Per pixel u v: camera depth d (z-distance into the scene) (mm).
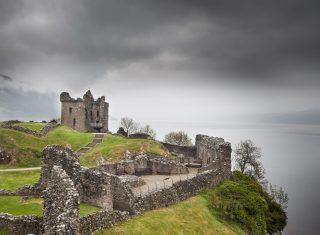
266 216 70812
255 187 71500
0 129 85125
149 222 43000
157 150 84812
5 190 43000
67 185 29562
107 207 40250
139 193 49656
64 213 28312
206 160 82562
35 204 39281
